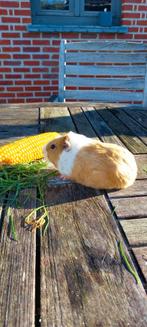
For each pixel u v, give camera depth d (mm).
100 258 326
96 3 1353
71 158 450
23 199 437
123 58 962
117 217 397
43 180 482
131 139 680
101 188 460
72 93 989
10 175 499
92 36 1338
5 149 540
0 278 298
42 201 430
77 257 327
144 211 412
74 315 262
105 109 913
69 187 467
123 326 254
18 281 295
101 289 288
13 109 895
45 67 1368
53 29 1289
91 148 454
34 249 338
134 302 276
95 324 255
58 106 929
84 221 388
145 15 1317
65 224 382
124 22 1321
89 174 445
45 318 259
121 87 982
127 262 320
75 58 958
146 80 963
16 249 338
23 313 263
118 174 443
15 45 1312
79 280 298
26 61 1348
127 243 350
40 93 1413
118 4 1347
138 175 514
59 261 322
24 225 380
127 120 814
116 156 450
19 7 1246
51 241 352
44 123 772
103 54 959
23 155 539
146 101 975
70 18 1372
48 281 296
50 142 475
